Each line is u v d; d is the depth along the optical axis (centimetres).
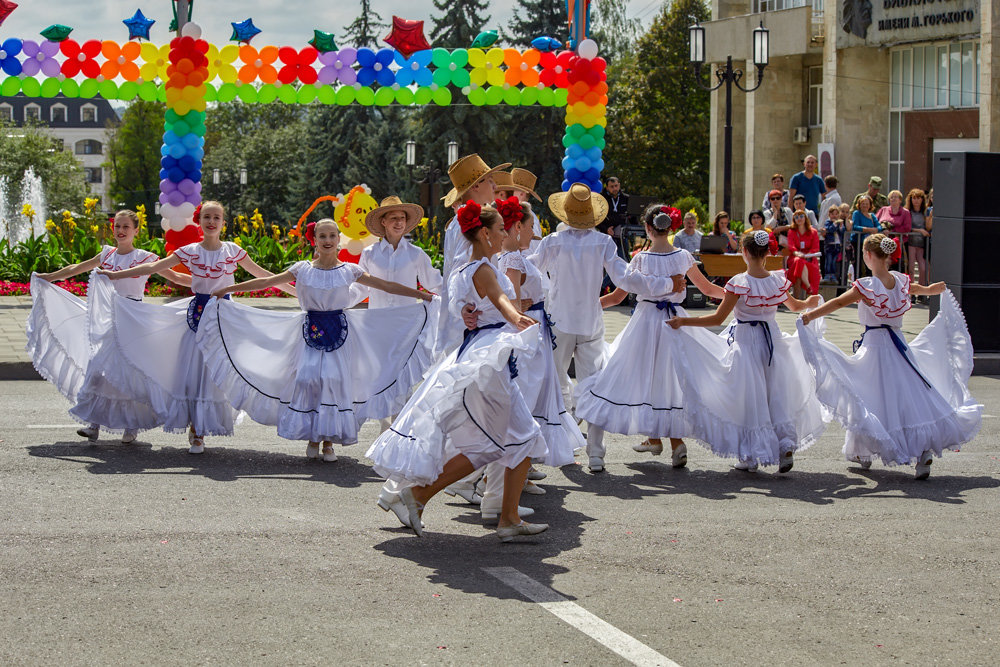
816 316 827
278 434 841
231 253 889
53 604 515
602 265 874
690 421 827
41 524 647
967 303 1401
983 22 3147
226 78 1549
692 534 661
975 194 1395
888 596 552
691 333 865
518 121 5141
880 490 784
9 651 458
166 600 524
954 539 655
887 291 826
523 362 655
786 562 606
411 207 948
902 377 828
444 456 633
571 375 1318
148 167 10200
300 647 468
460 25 5525
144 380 863
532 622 505
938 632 503
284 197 7525
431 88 1574
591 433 849
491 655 464
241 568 576
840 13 3681
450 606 525
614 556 614
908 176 3666
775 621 513
